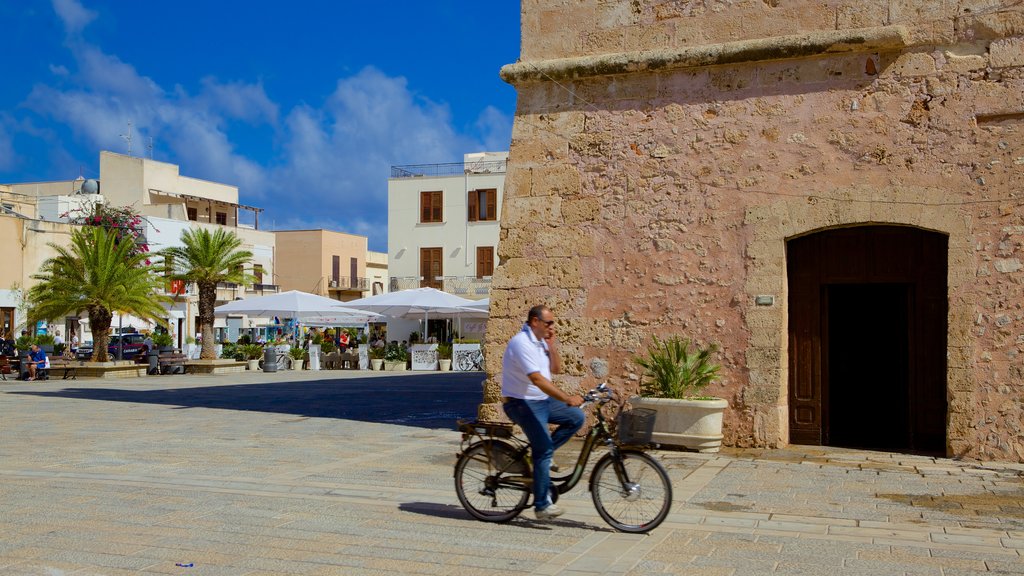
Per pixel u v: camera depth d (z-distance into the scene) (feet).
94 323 102.17
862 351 45.93
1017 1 34.53
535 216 41.93
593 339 40.50
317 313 118.93
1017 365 33.86
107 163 210.59
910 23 35.99
